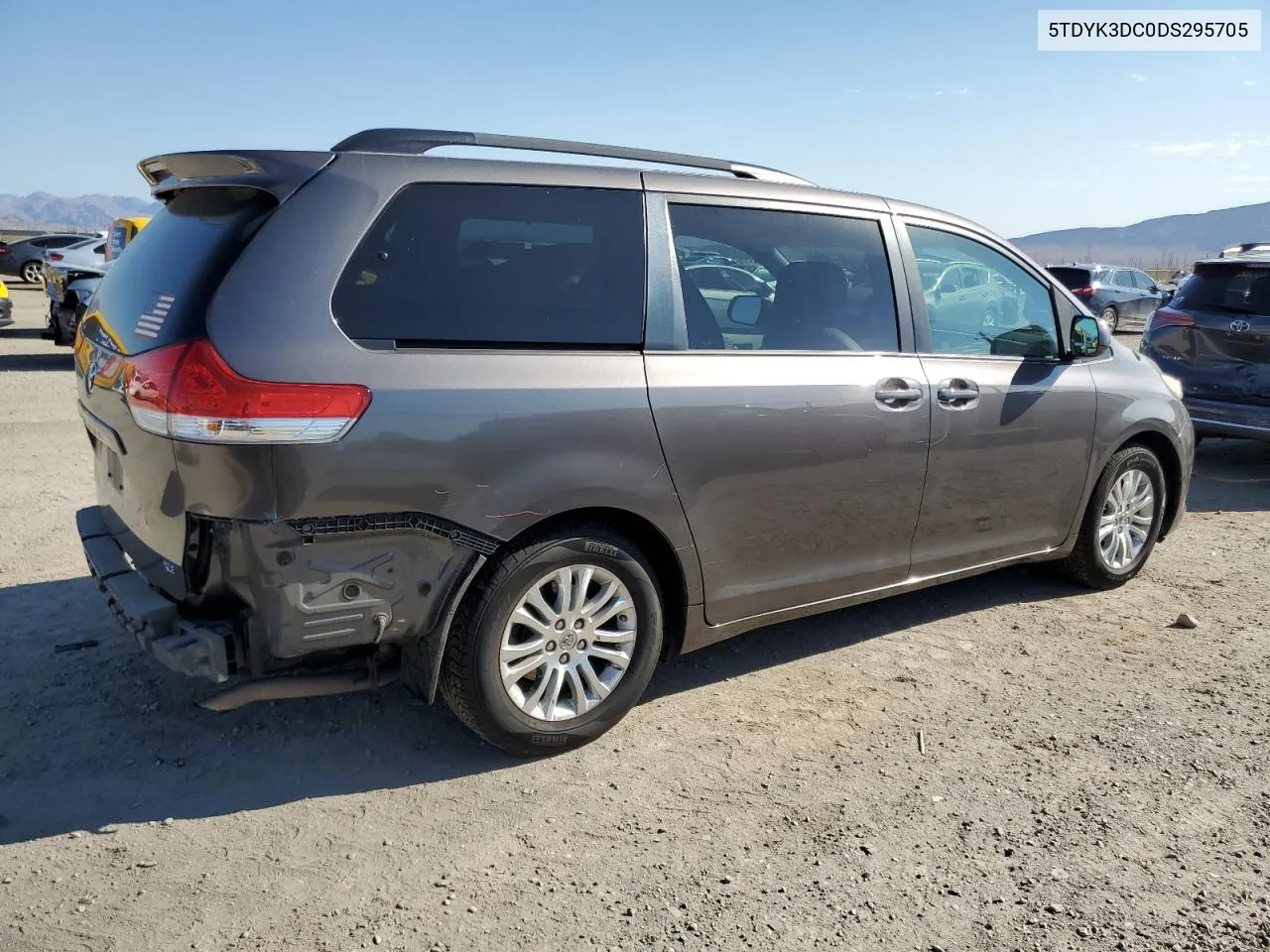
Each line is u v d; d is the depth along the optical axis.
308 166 3.00
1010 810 3.16
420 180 3.10
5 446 8.03
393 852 2.88
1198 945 2.54
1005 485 4.53
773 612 3.89
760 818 3.09
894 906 2.67
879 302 4.13
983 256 4.62
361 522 2.88
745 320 3.72
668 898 2.69
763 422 3.62
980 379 4.36
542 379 3.15
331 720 3.66
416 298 3.02
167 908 2.59
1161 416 5.21
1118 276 23.00
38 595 4.71
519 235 3.24
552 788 3.24
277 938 2.49
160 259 3.19
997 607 5.03
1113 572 5.23
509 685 3.25
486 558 3.12
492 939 2.51
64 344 13.77
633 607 3.47
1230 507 7.27
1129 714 3.85
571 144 3.48
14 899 2.60
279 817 3.04
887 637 4.61
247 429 2.70
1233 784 3.34
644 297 3.44
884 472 4.02
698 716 3.78
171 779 3.23
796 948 2.50
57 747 3.39
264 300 2.81
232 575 2.80
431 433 2.93
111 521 3.54
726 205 3.73
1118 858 2.92
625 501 3.32
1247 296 7.84
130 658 4.07
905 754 3.51
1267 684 4.14
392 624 2.97
